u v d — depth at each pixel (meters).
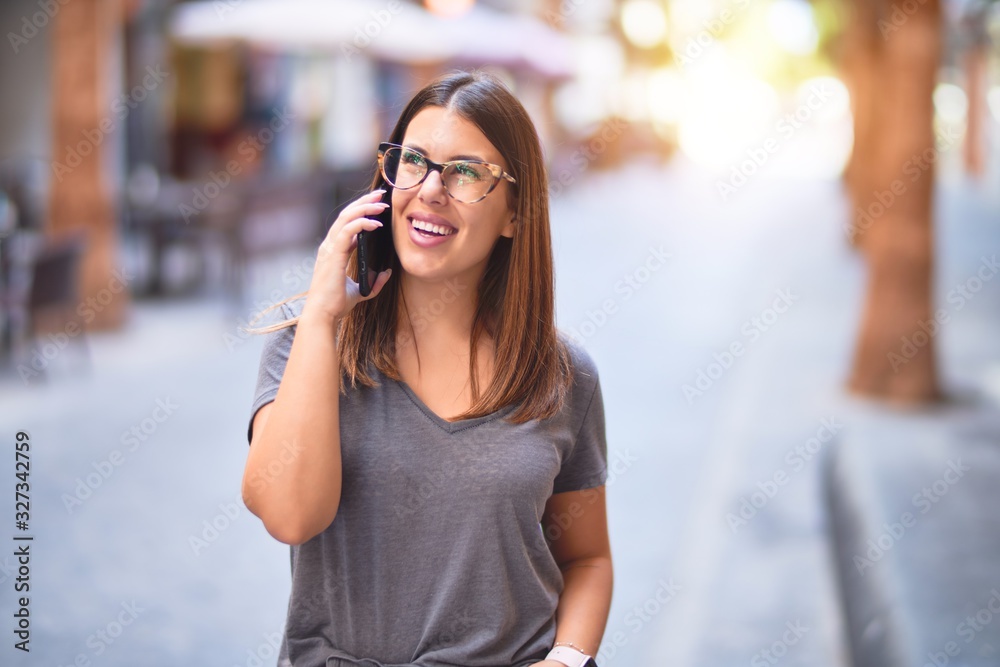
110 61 14.62
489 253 2.97
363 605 2.75
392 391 2.79
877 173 12.65
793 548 8.10
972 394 12.88
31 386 11.88
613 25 55.09
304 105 27.44
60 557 7.39
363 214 2.70
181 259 21.61
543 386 2.84
